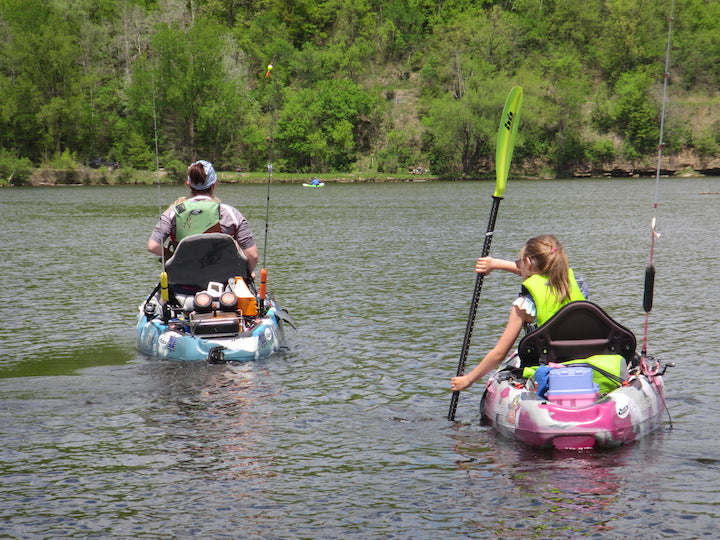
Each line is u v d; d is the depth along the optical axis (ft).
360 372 38.17
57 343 44.98
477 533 20.90
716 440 27.53
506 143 30.86
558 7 602.03
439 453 26.84
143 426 30.22
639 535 20.58
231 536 21.04
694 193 263.90
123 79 486.79
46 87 447.42
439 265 79.05
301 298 59.47
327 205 208.33
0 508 22.97
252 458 26.76
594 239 104.63
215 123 470.80
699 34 539.70
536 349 28.04
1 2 498.28
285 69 555.28
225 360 39.96
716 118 504.02
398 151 503.61
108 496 23.75
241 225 42.88
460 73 513.45
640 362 29.81
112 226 137.90
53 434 29.37
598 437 26.35
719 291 60.18
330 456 26.81
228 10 650.43
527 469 25.16
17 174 403.54
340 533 21.09
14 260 86.12
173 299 43.19
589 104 526.16
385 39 608.19
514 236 111.14
